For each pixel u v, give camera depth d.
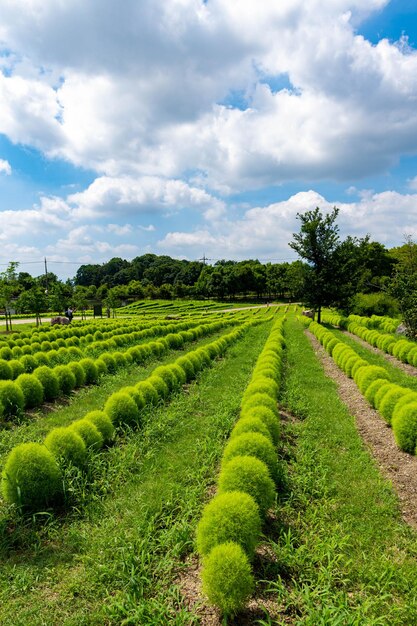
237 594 3.44
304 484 5.91
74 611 3.74
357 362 13.10
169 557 4.42
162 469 6.66
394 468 6.72
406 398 8.06
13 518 5.17
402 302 21.08
